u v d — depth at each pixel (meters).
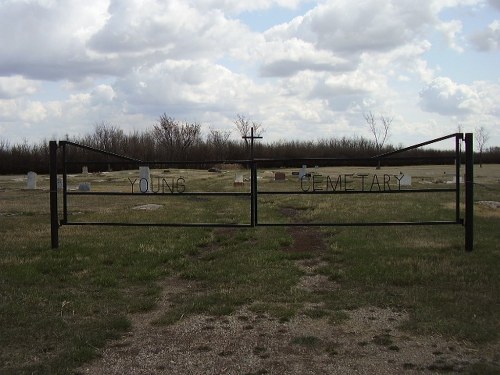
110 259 7.55
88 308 5.24
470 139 7.55
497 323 4.61
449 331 4.43
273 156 79.00
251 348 4.18
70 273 6.77
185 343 4.30
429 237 9.16
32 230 10.80
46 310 5.16
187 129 85.44
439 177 36.16
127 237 9.57
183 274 6.70
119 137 80.19
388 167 61.28
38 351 4.11
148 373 3.73
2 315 4.98
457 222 7.74
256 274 6.61
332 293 5.75
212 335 4.48
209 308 5.20
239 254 7.99
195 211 14.96
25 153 66.19
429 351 4.06
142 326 4.75
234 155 79.94
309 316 4.95
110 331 4.55
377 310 5.09
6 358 3.96
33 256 7.79
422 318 4.77
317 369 3.76
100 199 19.97
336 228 10.56
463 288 5.76
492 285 5.86
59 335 4.45
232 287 6.03
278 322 4.79
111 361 3.94
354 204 15.94
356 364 3.84
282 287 5.99
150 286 6.19
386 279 6.21
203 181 33.78
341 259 7.46
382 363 3.86
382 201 16.89
